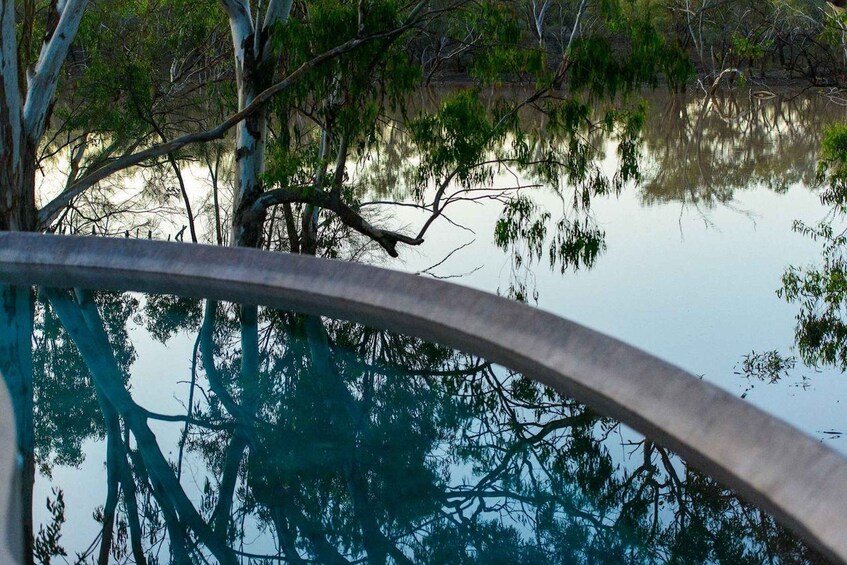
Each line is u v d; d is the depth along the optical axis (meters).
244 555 2.86
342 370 4.68
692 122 28.88
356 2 10.66
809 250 10.39
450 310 4.64
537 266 10.21
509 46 10.52
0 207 9.26
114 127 12.38
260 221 10.67
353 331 5.02
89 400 4.40
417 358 4.64
